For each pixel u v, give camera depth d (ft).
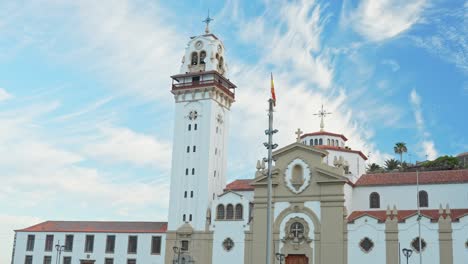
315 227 257.34
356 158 326.65
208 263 276.41
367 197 273.13
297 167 269.23
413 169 449.06
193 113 303.89
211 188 291.38
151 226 310.65
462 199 254.47
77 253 311.68
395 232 242.37
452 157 441.27
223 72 320.50
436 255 233.35
